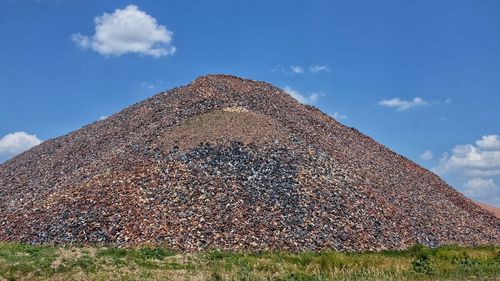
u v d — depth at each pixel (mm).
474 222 38625
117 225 26500
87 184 30844
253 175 31000
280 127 38000
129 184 30047
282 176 31312
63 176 35531
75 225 26781
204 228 26125
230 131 35531
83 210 28031
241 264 20703
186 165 31562
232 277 18359
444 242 30812
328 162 35000
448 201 42094
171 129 36844
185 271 19188
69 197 29719
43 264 19016
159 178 30422
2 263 18922
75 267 18953
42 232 26750
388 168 42438
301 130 39406
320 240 26297
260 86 49375
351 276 18891
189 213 27266
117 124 44781
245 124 36750
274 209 28156
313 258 22406
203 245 24875
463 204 43719
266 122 37844
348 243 26672
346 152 39625
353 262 21375
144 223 26500
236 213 27406
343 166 35656
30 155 47500
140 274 18531
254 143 34438
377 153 46938
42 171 39594
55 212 28438
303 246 25516
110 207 28000
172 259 21312
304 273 19234
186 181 30016
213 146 33656
